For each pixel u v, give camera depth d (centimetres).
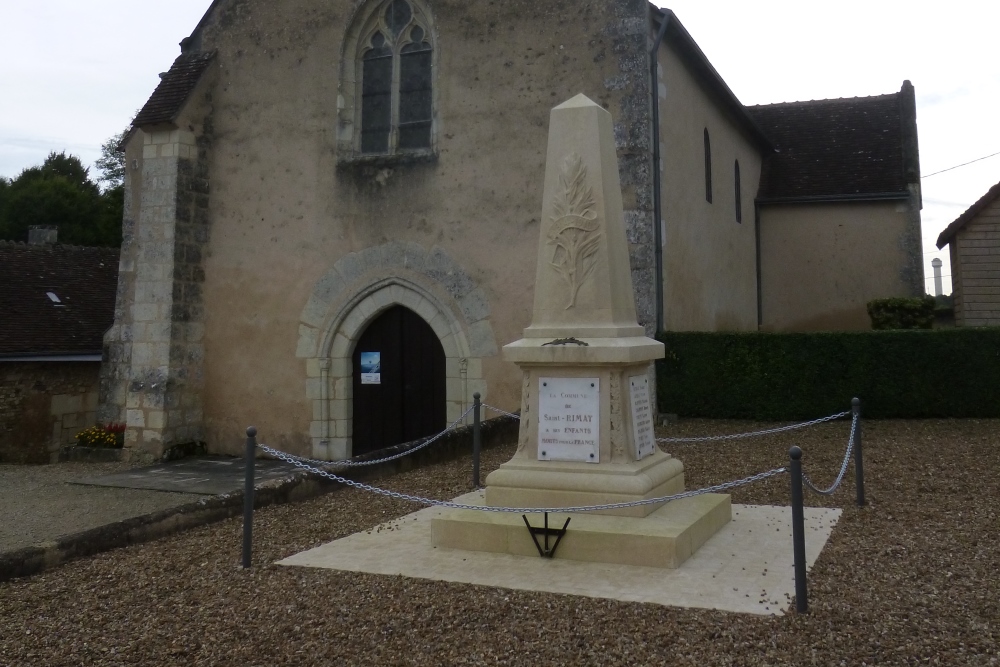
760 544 620
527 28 1240
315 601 526
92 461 1370
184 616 514
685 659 415
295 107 1375
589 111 677
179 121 1373
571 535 588
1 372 1684
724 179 1664
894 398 1202
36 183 4012
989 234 1609
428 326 1301
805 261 1958
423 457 1045
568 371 646
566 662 418
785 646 427
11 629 505
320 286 1338
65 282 2086
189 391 1380
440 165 1276
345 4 1352
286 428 1345
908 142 1989
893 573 545
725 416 1237
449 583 546
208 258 1413
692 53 1353
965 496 769
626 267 692
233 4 1430
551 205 674
